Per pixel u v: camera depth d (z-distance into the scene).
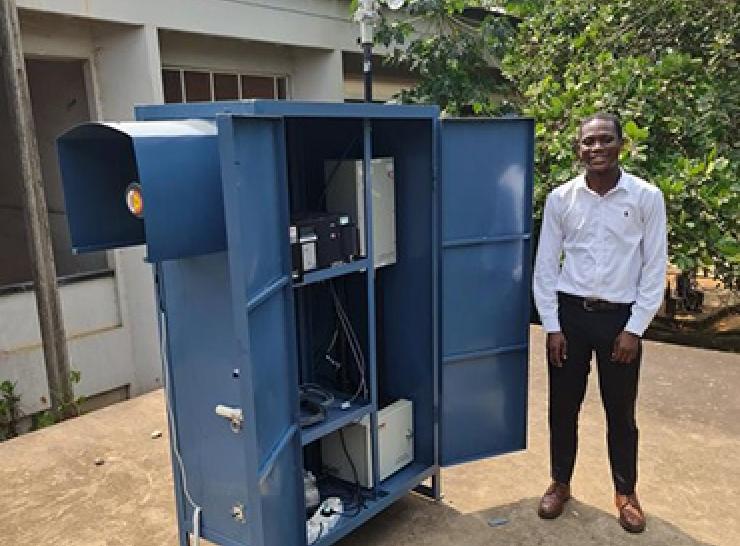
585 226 2.44
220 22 4.93
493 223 2.77
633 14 5.77
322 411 2.47
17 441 3.64
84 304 4.79
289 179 2.61
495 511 2.83
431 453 2.88
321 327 2.91
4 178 5.34
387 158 2.63
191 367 2.13
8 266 5.37
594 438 3.48
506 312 2.89
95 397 4.93
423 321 2.77
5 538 2.74
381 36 5.71
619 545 2.56
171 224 1.72
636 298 2.42
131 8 4.38
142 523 2.83
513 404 3.00
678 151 5.16
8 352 4.41
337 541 2.57
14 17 3.61
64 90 4.96
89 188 1.84
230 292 1.97
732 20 5.23
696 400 3.92
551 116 5.45
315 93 6.02
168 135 1.72
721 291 6.96
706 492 2.94
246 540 2.16
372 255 2.48
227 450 2.11
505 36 5.91
